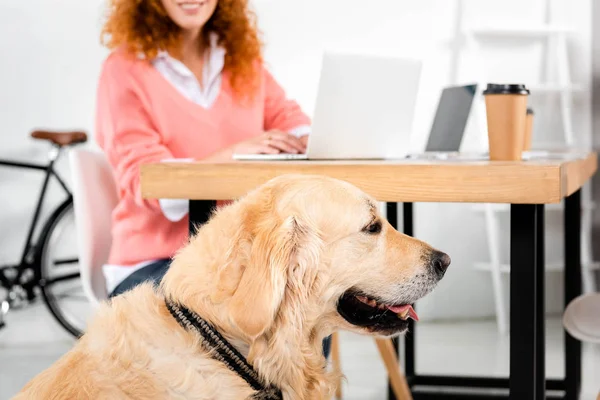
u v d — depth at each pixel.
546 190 1.42
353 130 1.87
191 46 2.40
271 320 1.21
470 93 2.44
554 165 1.42
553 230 4.16
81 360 1.28
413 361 2.90
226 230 1.32
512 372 1.49
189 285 1.31
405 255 1.42
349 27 4.07
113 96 2.25
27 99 4.07
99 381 1.24
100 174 2.33
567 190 1.57
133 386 1.24
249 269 1.24
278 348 1.30
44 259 3.85
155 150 2.17
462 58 4.09
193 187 1.62
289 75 4.09
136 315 1.32
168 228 2.17
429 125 4.10
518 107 1.72
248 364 1.32
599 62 4.07
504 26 4.06
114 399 1.23
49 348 3.70
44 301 3.83
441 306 4.14
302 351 1.36
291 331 1.31
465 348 3.56
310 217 1.34
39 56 4.05
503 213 4.12
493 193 1.45
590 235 4.10
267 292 1.21
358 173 1.53
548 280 4.19
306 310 1.36
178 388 1.26
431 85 4.09
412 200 1.50
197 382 1.27
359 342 3.76
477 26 4.00
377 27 4.07
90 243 2.24
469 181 1.46
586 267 3.90
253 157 1.91
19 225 4.08
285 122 2.60
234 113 2.42
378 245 1.41
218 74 2.43
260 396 1.33
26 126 4.07
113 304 1.36
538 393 2.04
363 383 3.07
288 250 1.25
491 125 1.74
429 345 3.63
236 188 1.60
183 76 2.33
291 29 4.06
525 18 4.12
